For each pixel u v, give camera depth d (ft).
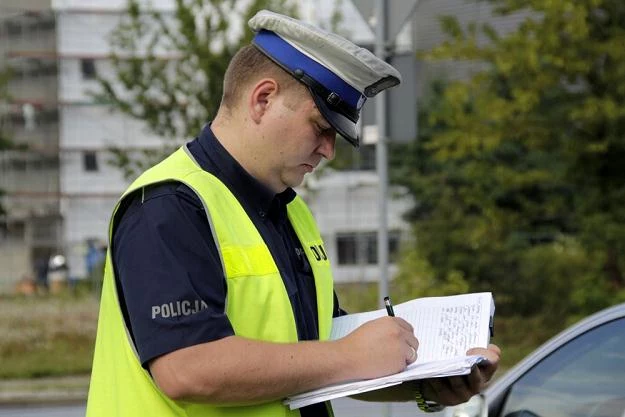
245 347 9.29
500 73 59.21
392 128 30.04
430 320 10.97
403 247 82.07
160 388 9.36
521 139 59.67
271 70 10.04
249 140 10.14
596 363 15.66
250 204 10.25
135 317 9.37
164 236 9.43
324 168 75.41
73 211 175.01
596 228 58.54
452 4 138.21
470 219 76.28
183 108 69.46
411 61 29.94
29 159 176.96
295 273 10.53
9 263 174.19
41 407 55.26
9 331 73.26
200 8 68.33
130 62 69.72
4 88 170.40
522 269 74.74
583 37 54.60
